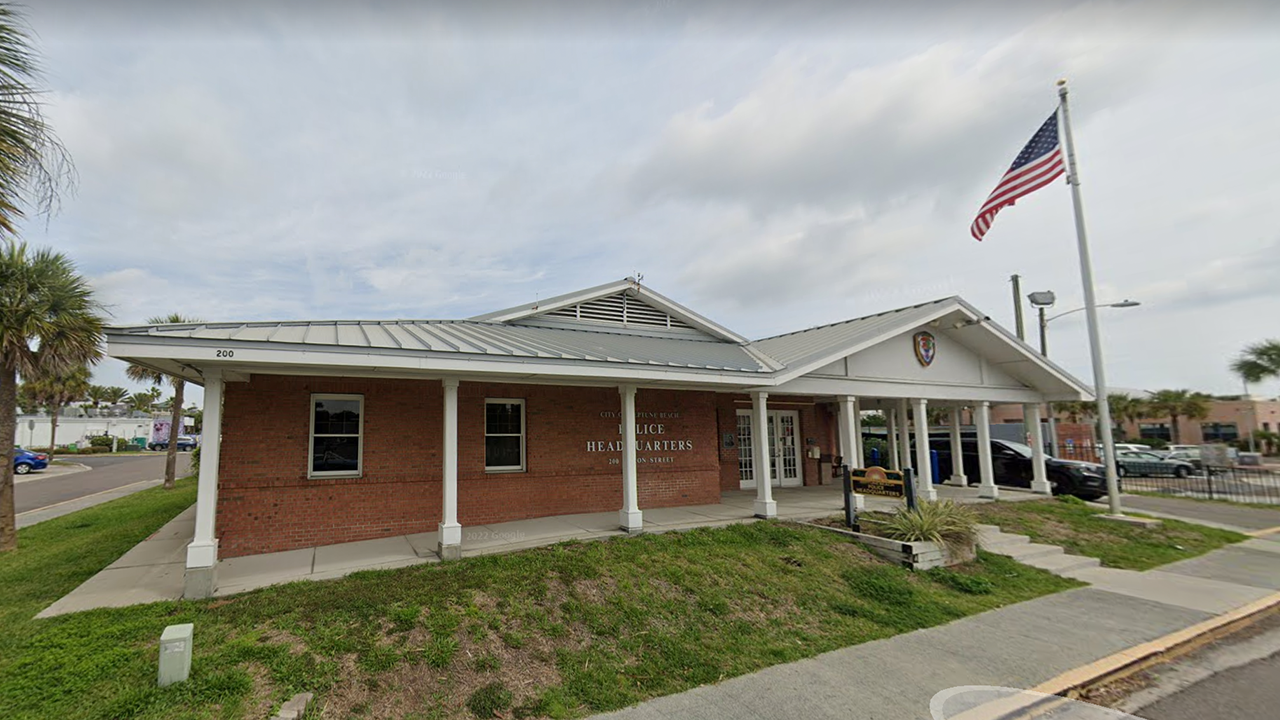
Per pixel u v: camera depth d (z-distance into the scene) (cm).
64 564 882
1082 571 1005
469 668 532
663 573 783
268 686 473
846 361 1344
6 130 511
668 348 1198
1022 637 673
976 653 623
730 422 1636
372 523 951
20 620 608
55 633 559
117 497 2047
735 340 1406
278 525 884
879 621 711
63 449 5347
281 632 562
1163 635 684
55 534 1211
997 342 1512
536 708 487
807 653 612
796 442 1777
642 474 1250
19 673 480
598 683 530
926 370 1477
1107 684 571
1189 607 794
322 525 912
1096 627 711
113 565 849
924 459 1434
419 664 527
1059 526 1280
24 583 771
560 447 1148
